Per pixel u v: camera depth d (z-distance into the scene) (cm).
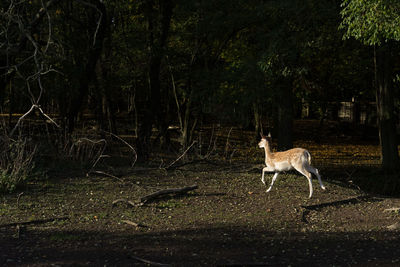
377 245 690
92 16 1802
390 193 1497
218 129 3145
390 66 1812
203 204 972
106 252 641
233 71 1580
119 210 911
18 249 650
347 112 3653
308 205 960
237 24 1662
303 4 1352
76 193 1053
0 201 961
